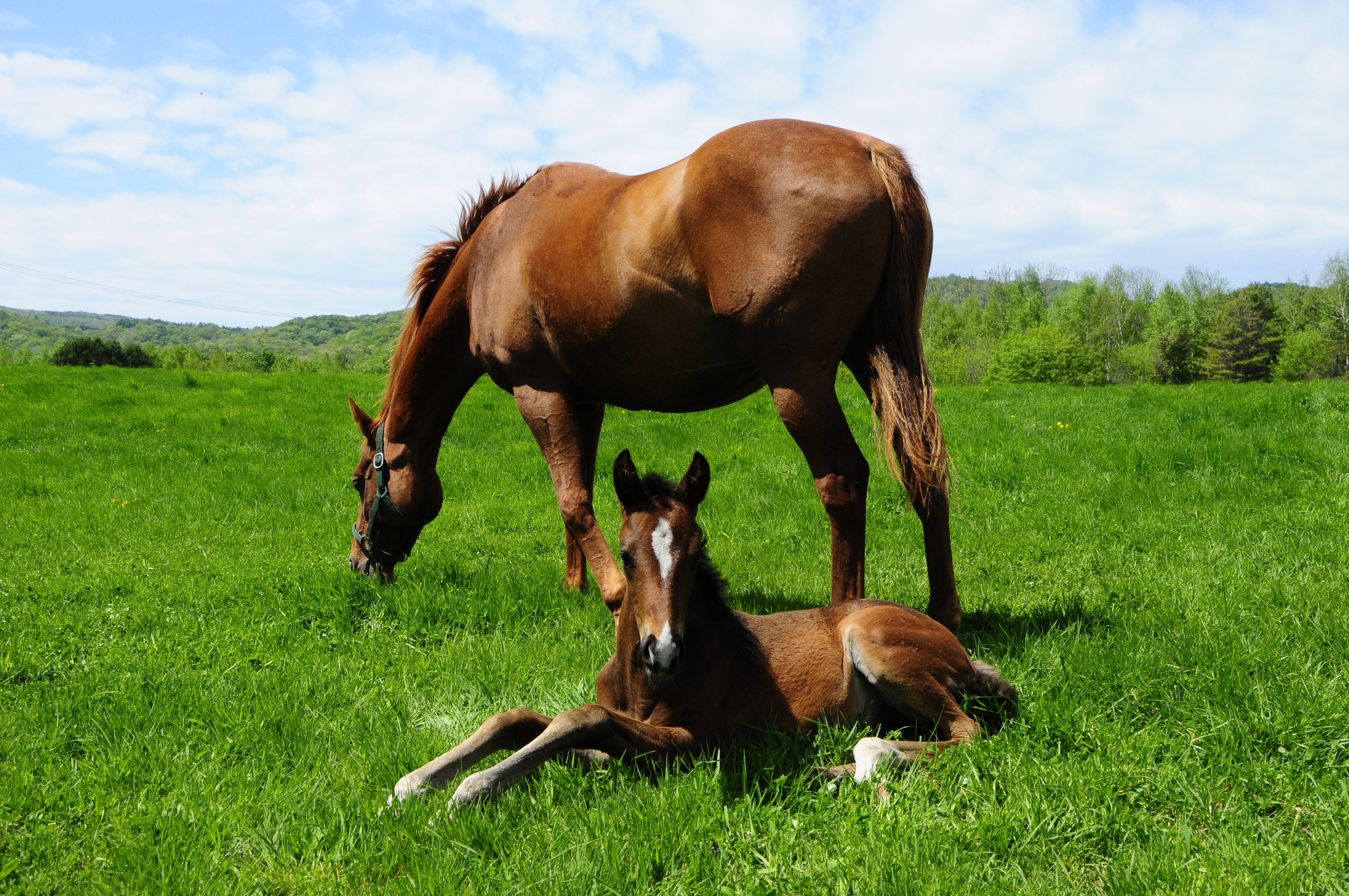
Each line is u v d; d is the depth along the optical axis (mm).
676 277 4059
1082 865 2461
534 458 10875
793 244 3758
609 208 4305
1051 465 9000
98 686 4078
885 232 3873
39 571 6391
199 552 7039
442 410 5766
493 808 2809
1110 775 2803
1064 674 3646
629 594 3328
